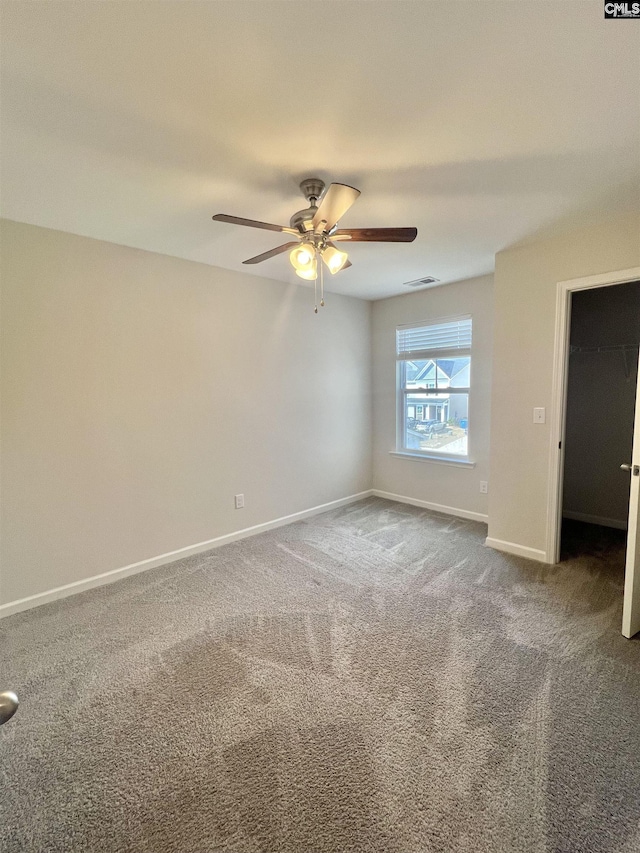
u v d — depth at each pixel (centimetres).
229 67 124
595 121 154
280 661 199
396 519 406
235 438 352
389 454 473
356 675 188
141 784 139
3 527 242
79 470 268
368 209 229
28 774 143
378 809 129
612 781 136
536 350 292
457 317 393
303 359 403
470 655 201
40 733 160
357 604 249
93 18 107
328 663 196
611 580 274
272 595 262
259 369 365
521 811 127
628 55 121
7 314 236
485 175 193
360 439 473
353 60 122
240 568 301
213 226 247
